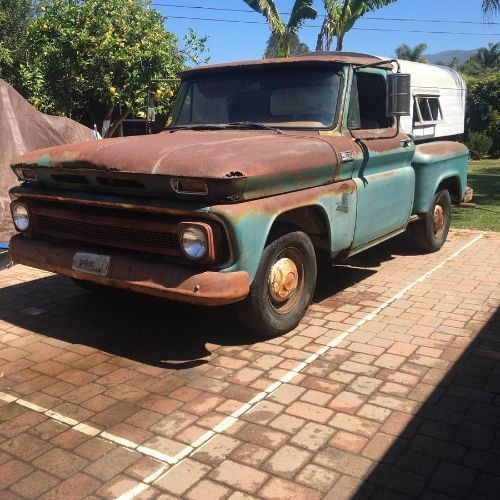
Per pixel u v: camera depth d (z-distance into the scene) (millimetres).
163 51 10766
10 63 12344
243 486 2803
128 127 15555
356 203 5113
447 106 8188
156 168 3795
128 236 4141
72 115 12352
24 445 3166
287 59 5383
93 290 5754
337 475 2881
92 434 3262
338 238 4914
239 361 4195
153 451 3092
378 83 5707
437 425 3328
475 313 5156
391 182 5723
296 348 4418
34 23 10812
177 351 4387
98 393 3742
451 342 4520
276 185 4113
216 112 5445
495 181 16594
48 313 5219
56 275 6398
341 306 5359
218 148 3975
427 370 4035
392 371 4020
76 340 4613
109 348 4457
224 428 3307
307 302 4812
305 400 3621
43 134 7734
